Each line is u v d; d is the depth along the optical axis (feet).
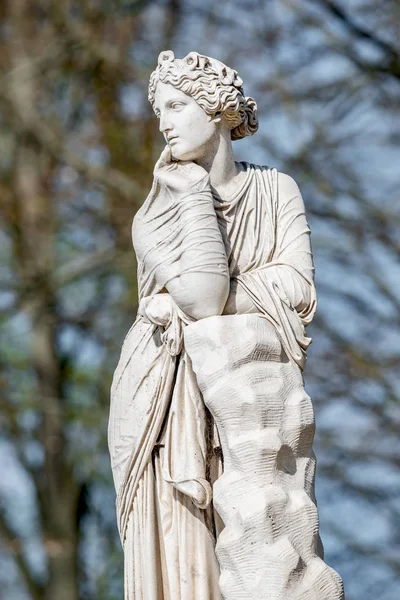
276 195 27.27
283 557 24.70
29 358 66.85
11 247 67.92
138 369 26.76
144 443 26.35
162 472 26.13
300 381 25.84
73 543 64.90
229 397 25.30
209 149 26.91
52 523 65.26
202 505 25.75
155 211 26.50
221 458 26.07
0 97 69.46
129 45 67.87
